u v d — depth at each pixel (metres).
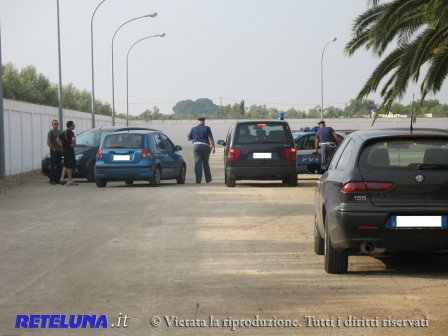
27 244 32.28
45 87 136.12
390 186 23.69
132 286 23.36
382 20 48.56
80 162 71.06
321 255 28.83
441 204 23.58
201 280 24.16
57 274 25.44
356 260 27.72
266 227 37.00
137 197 54.16
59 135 68.94
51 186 67.31
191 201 50.62
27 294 22.42
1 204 50.19
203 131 69.25
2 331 18.42
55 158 69.81
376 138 24.69
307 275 24.91
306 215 42.09
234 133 62.22
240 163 61.62
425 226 23.52
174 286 23.30
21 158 91.06
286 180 66.56
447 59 48.91
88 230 36.53
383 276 24.72
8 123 85.81
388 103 52.25
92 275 25.19
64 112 121.69
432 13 42.88
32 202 51.50
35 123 98.62
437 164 23.94
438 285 23.27
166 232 35.41
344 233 23.88
